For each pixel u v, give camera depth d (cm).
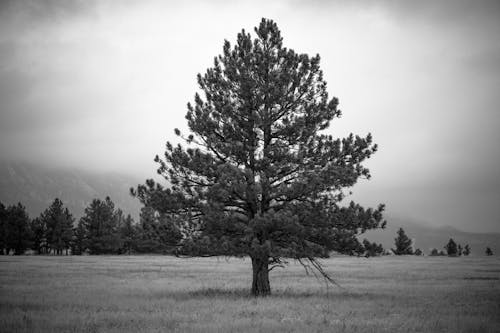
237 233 2102
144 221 2184
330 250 2136
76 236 11475
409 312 1811
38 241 11425
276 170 2089
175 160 2219
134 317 1622
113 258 8831
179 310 1789
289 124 2219
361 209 2086
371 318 1648
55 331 1380
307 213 2042
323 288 3105
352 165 2170
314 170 2159
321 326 1457
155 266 5959
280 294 2381
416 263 7469
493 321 1634
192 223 2103
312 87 2373
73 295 2456
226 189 2022
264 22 2361
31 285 3083
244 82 2219
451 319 1644
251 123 2228
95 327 1438
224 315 1641
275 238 2152
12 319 1586
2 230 10694
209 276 4253
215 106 2283
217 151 2273
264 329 1395
